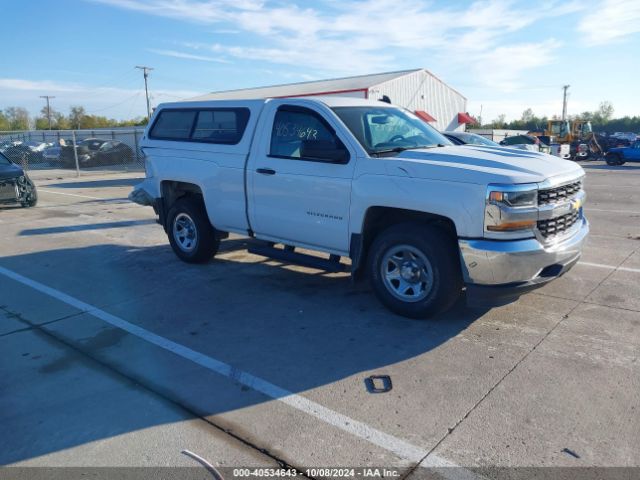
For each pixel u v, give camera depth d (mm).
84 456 3146
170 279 6625
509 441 3184
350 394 3779
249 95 29844
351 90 27125
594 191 15320
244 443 3242
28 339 4836
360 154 5133
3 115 103625
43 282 6602
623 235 8766
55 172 25719
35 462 3102
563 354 4305
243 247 8234
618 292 5777
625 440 3168
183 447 3213
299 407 3625
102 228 10234
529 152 5430
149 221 11000
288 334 4852
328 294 5941
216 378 4055
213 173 6488
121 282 6543
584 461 2990
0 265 7465
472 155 4977
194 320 5242
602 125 104188
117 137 37531
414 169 4746
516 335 4703
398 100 29516
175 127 7188
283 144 5820
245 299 5820
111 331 5000
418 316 4988
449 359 4270
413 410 3545
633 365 4090
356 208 5117
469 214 4422
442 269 4695
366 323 5062
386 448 3152
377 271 5148
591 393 3697
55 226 10516
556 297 5652
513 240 4418
